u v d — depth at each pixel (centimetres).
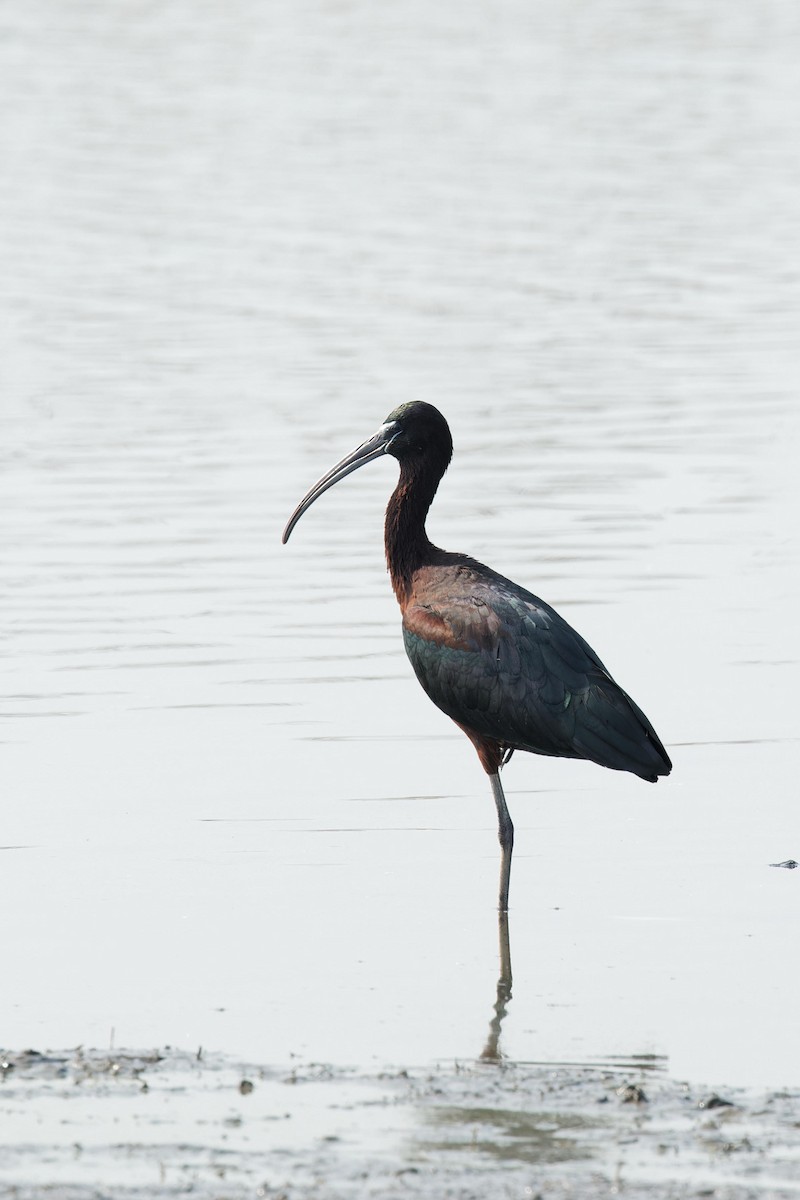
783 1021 985
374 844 1280
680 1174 794
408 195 4291
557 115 5303
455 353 2947
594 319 3169
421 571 1280
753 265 3566
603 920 1143
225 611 1841
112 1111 862
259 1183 784
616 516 2148
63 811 1338
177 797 1367
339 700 1598
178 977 1048
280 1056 937
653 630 1775
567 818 1333
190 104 5512
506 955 1086
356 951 1092
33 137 5000
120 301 3309
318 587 1919
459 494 2242
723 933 1120
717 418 2573
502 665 1186
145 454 2402
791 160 4625
